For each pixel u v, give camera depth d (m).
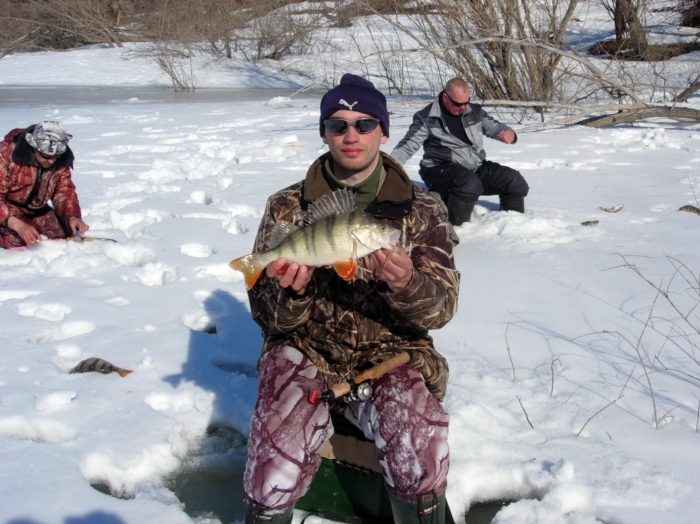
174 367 3.97
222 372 3.92
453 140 6.69
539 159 10.05
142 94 22.05
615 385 3.76
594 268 5.46
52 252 5.98
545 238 6.23
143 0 35.34
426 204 2.93
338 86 2.86
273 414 2.58
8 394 3.65
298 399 2.62
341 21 29.30
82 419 3.44
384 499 2.88
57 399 3.57
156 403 3.66
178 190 8.27
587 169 9.31
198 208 7.27
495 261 5.68
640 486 2.94
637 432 3.34
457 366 3.93
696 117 13.08
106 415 3.48
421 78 21.91
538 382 3.79
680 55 22.20
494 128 6.80
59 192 6.21
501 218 6.62
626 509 2.83
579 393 3.67
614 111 14.33
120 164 9.81
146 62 29.53
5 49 32.09
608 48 21.06
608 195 7.75
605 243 6.05
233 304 4.88
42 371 3.91
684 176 8.75
